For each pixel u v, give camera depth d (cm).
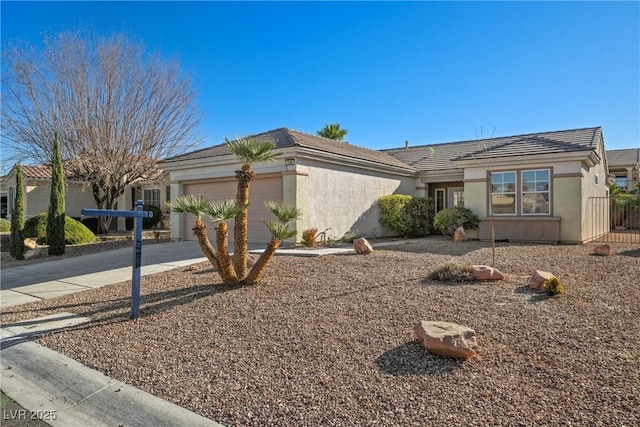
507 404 317
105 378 402
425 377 368
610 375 358
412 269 834
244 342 475
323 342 461
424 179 1997
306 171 1366
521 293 621
